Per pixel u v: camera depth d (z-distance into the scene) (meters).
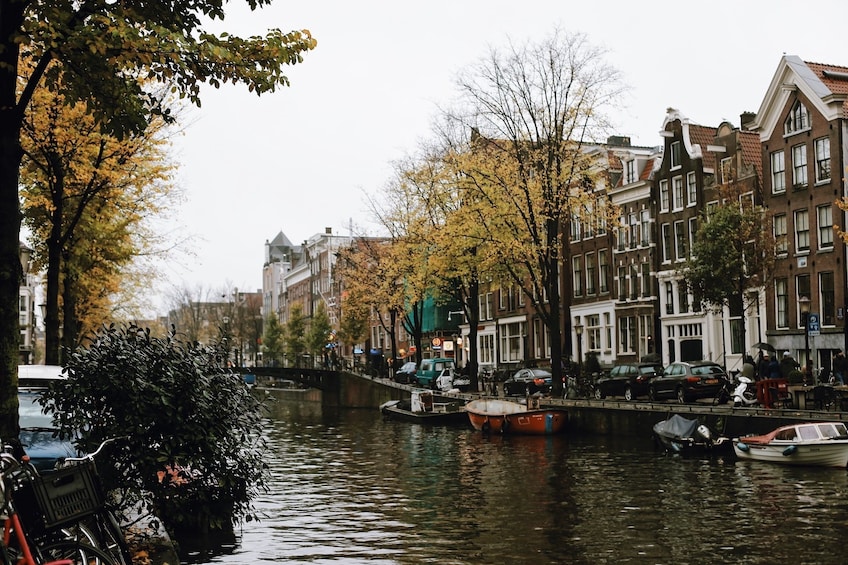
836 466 21.33
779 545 13.50
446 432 37.34
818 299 36.75
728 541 13.83
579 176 36.06
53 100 17.03
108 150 19.14
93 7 9.83
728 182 34.47
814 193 37.06
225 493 11.81
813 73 38.06
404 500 18.39
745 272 32.28
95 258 24.03
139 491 10.57
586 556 12.94
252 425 12.05
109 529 7.45
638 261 48.94
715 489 18.86
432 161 46.06
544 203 35.97
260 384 102.44
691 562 12.56
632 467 22.92
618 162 53.75
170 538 10.79
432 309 72.88
